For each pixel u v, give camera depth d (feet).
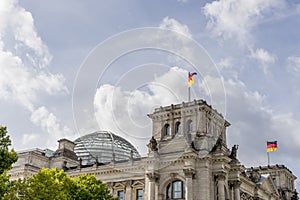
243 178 377.50
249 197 395.96
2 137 170.09
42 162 385.70
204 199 299.38
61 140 405.59
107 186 344.49
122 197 337.93
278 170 521.24
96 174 353.10
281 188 511.40
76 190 226.79
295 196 498.28
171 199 307.78
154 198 307.17
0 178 167.32
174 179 311.06
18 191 190.39
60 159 387.14
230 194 329.72
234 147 344.69
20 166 363.76
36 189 190.90
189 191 297.33
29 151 378.94
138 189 331.77
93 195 231.91
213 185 310.24
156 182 313.53
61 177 222.48
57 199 193.88
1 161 165.27
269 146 465.06
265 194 433.48
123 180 339.77
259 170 531.91
